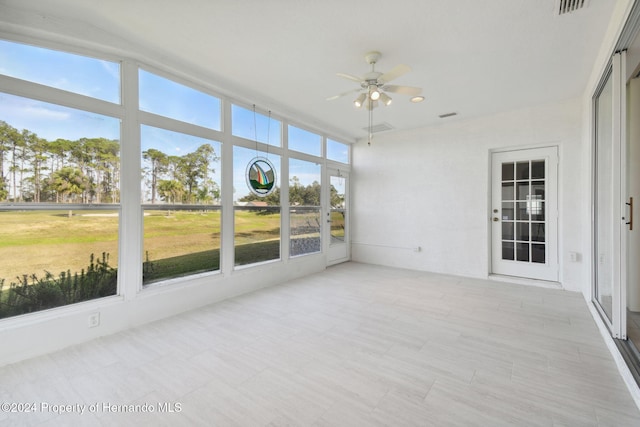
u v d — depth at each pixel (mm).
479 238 4789
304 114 4746
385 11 2293
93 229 2748
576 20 2355
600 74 2803
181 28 2557
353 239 6328
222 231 3812
